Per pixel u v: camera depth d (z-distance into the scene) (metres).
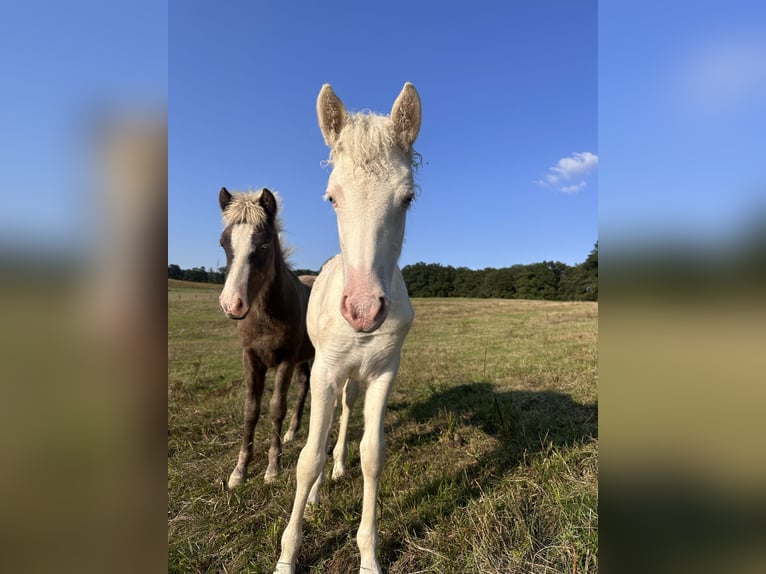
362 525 2.10
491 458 3.09
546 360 6.48
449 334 10.37
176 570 2.10
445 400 4.54
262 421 4.17
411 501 2.59
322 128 2.01
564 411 3.99
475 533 2.22
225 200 3.12
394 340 2.16
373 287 1.68
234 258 2.86
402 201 1.86
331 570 2.11
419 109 1.96
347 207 1.79
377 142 1.81
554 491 2.48
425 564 2.10
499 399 4.34
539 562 2.04
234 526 2.45
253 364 3.21
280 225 3.52
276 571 2.04
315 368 2.21
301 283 4.22
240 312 2.76
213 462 3.28
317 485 2.74
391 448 3.41
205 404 4.59
